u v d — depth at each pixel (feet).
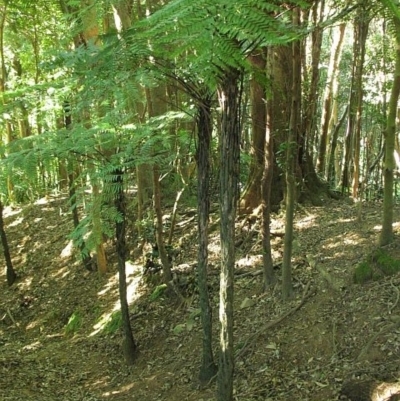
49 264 35.88
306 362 15.93
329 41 51.93
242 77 9.86
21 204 48.42
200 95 11.57
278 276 21.56
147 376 20.25
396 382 13.05
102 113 18.84
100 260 31.09
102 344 24.76
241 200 27.04
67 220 40.55
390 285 17.33
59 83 15.07
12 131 44.45
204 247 15.64
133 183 31.17
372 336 15.34
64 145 16.28
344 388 13.69
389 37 30.96
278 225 25.48
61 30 28.12
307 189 28.78
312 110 30.14
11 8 35.32
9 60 46.01
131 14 18.63
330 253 21.50
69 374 22.59
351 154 38.11
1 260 38.93
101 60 10.06
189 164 26.91
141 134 17.46
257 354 17.34
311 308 18.42
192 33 5.32
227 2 5.28
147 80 9.91
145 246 29.45
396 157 37.32
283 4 7.18
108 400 19.30
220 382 11.53
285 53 19.90
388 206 18.75
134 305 26.05
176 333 22.24
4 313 32.53
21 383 21.66
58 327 29.50
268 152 18.92
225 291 11.00
